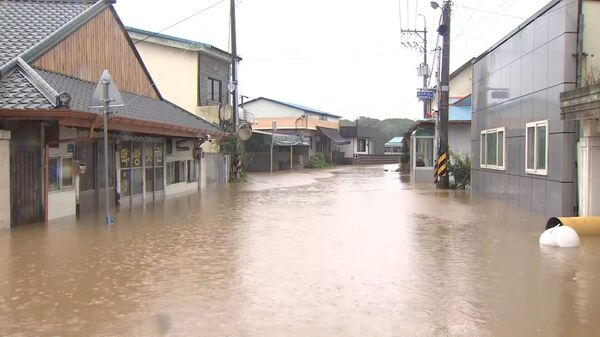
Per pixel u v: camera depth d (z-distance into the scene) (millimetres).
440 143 23188
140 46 27344
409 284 6734
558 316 5441
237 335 4969
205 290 6523
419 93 23781
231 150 27625
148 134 17719
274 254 8625
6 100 10641
